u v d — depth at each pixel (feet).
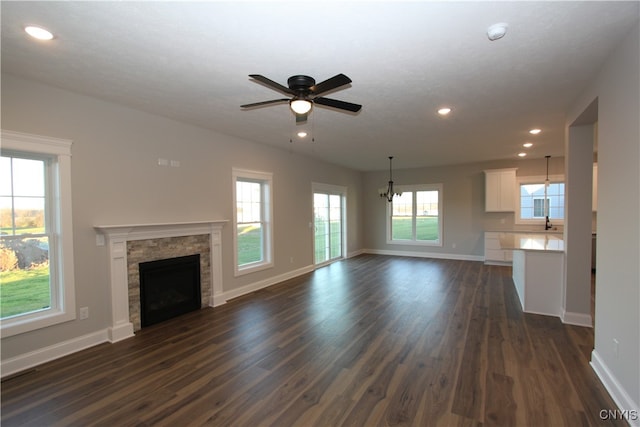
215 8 5.91
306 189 22.48
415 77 9.14
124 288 11.48
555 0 5.74
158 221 12.77
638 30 6.41
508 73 8.91
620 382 7.25
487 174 25.08
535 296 13.53
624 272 7.07
